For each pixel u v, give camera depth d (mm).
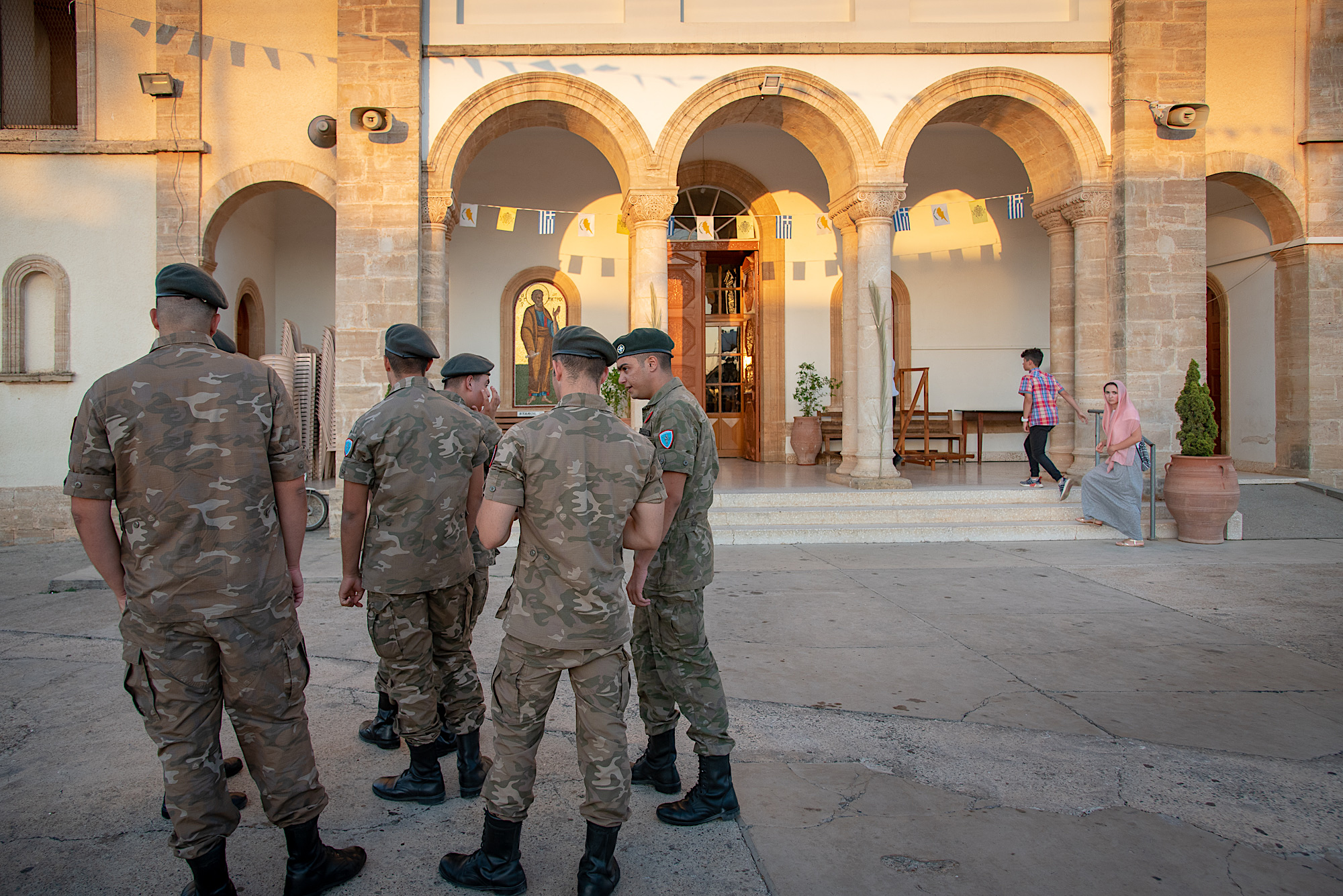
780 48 9766
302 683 2518
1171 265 9703
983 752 3480
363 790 3174
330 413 11586
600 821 2404
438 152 9609
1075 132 9930
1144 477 9578
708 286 15164
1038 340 14391
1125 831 2814
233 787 3252
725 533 8641
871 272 10023
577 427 2490
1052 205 10555
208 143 9992
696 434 3021
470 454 3197
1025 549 8344
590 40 9758
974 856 2656
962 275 14383
